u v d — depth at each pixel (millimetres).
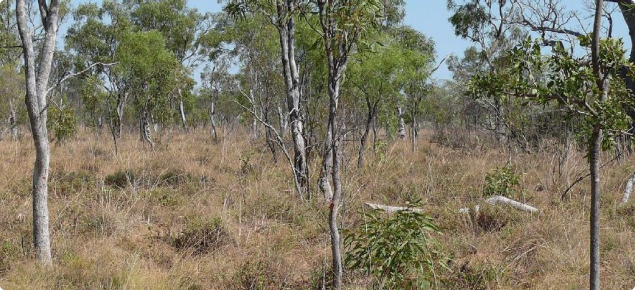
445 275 5957
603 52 4301
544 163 12086
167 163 12742
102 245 6988
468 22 20562
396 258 5207
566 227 7332
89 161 13172
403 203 9492
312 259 6891
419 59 14445
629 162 11930
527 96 4496
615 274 6031
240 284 6035
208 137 24375
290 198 9773
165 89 20953
